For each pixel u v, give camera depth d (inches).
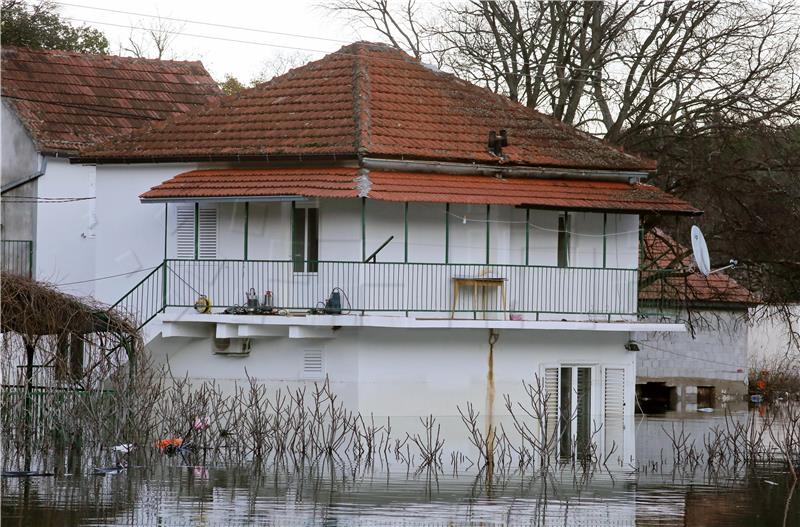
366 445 1604.3
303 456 1478.8
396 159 1680.6
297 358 1676.9
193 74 2353.6
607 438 1798.7
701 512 1248.2
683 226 2192.4
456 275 1691.7
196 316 1668.3
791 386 2454.5
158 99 2247.8
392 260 1683.1
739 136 1987.0
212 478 1376.7
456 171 1724.9
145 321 1674.5
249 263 1679.4
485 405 1722.4
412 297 1665.8
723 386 2329.0
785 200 2003.0
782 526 1189.1
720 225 2047.2
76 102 2156.7
